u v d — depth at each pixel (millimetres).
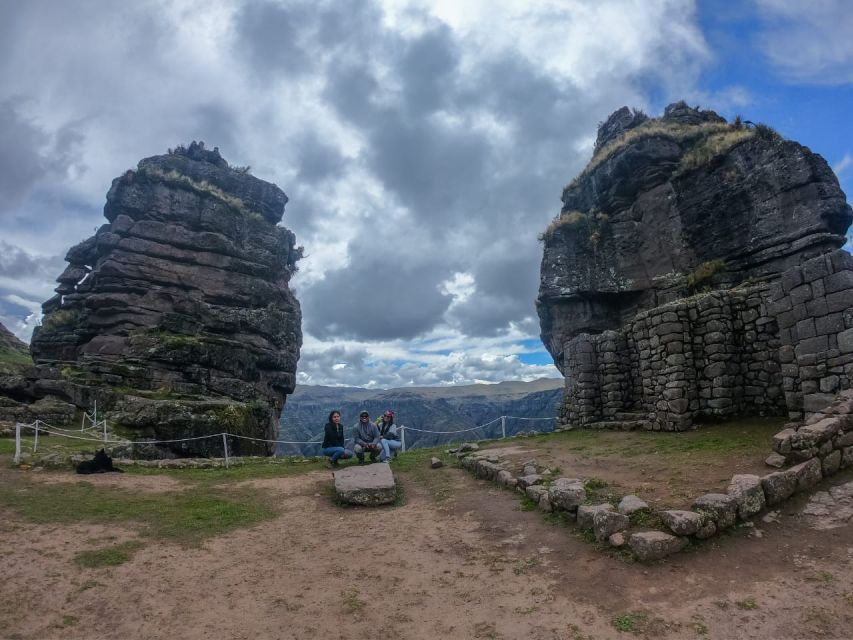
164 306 34625
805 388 10438
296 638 4902
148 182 37281
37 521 7980
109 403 25078
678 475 8523
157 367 29781
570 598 5406
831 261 10047
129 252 34812
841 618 4621
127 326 32812
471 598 5605
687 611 4949
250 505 9656
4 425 17609
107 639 4816
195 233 37312
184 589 5906
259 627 5102
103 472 12055
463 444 17016
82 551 6855
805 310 10555
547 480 9328
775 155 22641
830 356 9953
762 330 13297
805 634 4473
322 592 5883
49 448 14547
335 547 7383
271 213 45344
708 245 25141
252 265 39469
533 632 4859
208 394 30656
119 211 36531
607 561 6074
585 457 11477
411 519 8633
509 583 5883
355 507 9539
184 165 41906
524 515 8148
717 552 5961
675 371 13797
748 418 13055
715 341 13664
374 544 7465
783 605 4895
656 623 4816
